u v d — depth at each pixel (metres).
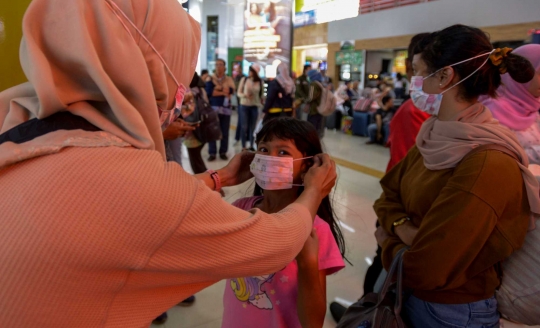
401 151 2.24
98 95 0.64
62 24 0.61
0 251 0.54
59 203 0.55
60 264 0.55
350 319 1.30
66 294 0.56
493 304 1.16
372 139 7.98
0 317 0.54
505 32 6.83
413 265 1.12
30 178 0.57
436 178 1.20
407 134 2.21
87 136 0.61
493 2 6.96
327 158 1.11
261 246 0.71
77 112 0.63
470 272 1.10
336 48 11.22
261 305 1.17
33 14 0.62
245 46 15.08
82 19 0.60
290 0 13.92
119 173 0.59
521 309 1.13
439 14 8.02
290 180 1.18
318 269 1.06
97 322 0.60
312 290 1.04
